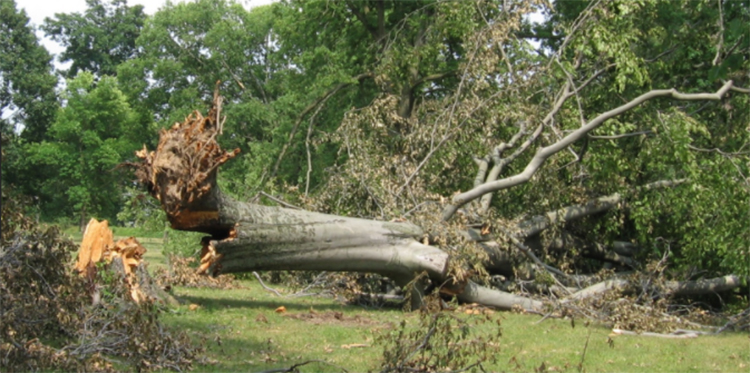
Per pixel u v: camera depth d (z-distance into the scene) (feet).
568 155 42.32
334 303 36.47
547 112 43.70
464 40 45.75
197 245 44.47
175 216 28.12
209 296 36.06
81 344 20.43
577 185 43.50
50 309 21.93
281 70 98.17
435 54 62.85
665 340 30.14
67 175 122.11
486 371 21.40
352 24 74.79
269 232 30.01
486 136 41.83
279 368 20.77
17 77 127.03
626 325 32.01
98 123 122.42
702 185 37.63
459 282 34.99
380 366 21.72
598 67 44.45
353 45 74.64
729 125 42.86
